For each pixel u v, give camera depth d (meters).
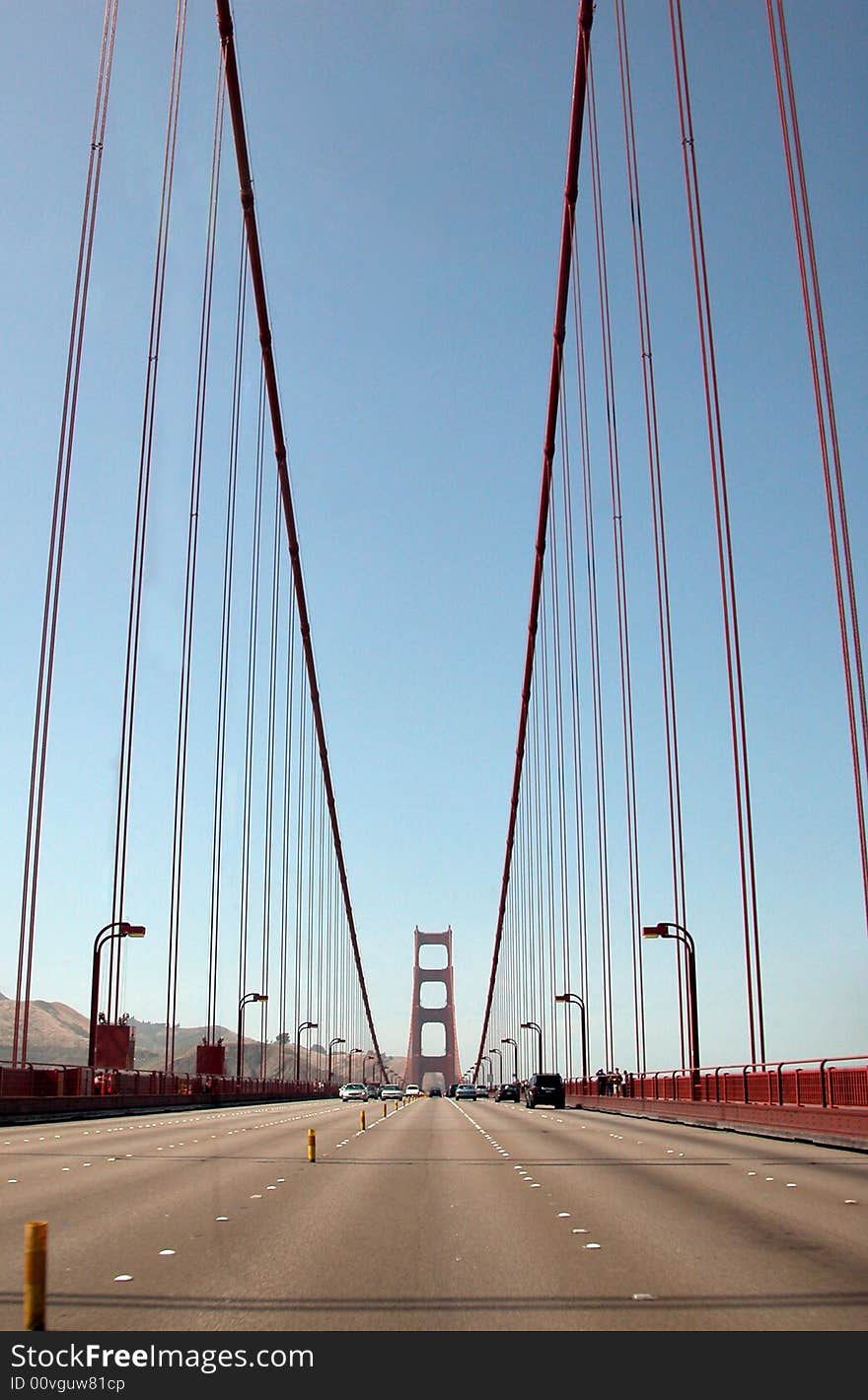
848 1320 8.14
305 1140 29.06
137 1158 22.36
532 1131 34.62
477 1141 29.05
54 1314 8.25
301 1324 8.09
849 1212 13.91
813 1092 28.73
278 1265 10.22
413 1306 8.62
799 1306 8.55
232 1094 71.12
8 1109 36.47
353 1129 35.72
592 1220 13.20
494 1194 15.96
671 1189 16.62
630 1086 54.16
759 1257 10.60
